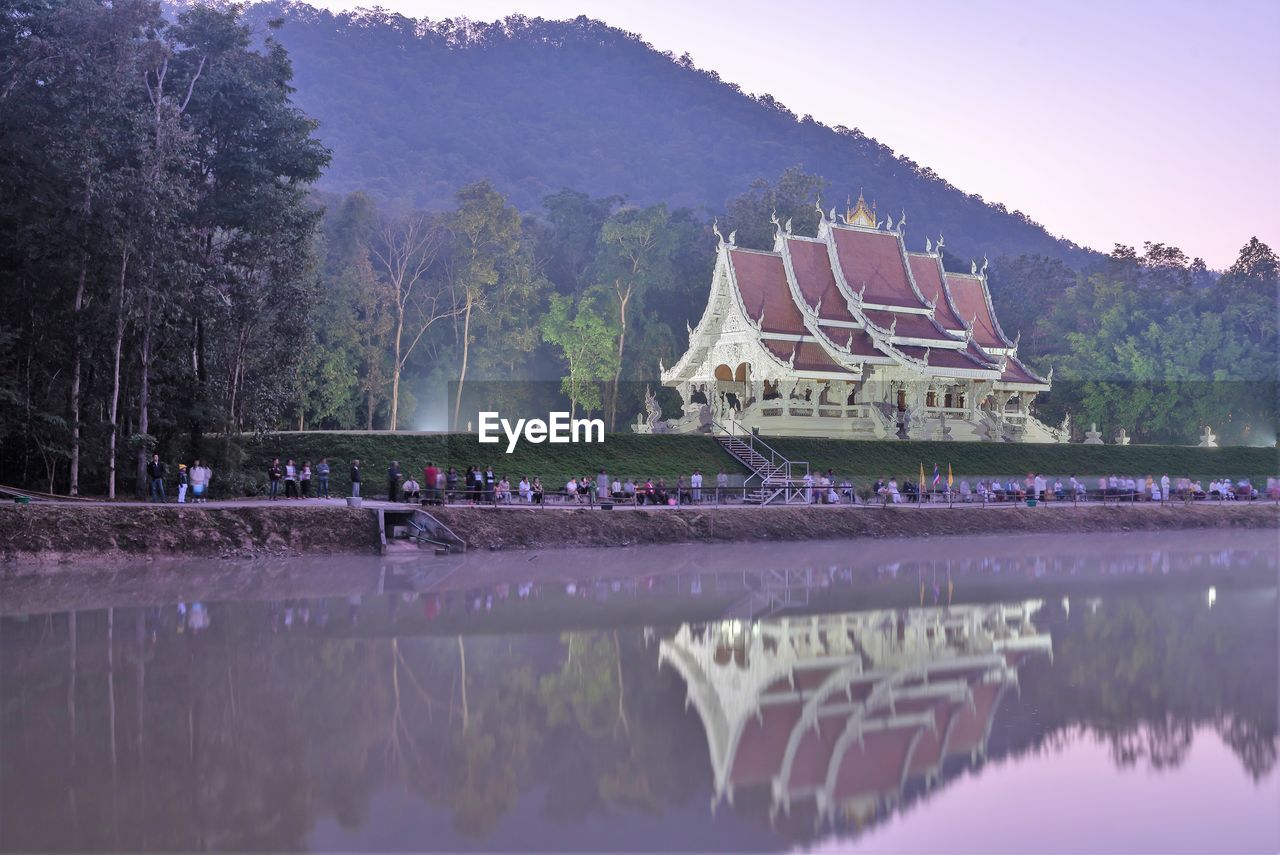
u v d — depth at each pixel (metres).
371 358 105.00
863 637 25.78
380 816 13.09
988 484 69.75
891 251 88.06
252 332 58.84
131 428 51.41
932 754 16.06
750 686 20.34
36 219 46.22
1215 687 20.53
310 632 25.55
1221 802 14.12
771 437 71.00
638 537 48.91
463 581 35.56
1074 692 20.06
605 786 14.37
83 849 11.84
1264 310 121.88
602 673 21.34
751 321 79.44
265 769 14.78
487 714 17.98
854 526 55.22
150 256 46.12
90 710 17.78
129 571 36.50
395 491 48.81
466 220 110.38
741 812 13.50
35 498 42.69
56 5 48.34
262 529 42.09
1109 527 63.41
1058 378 110.06
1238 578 38.88
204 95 54.00
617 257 109.00
